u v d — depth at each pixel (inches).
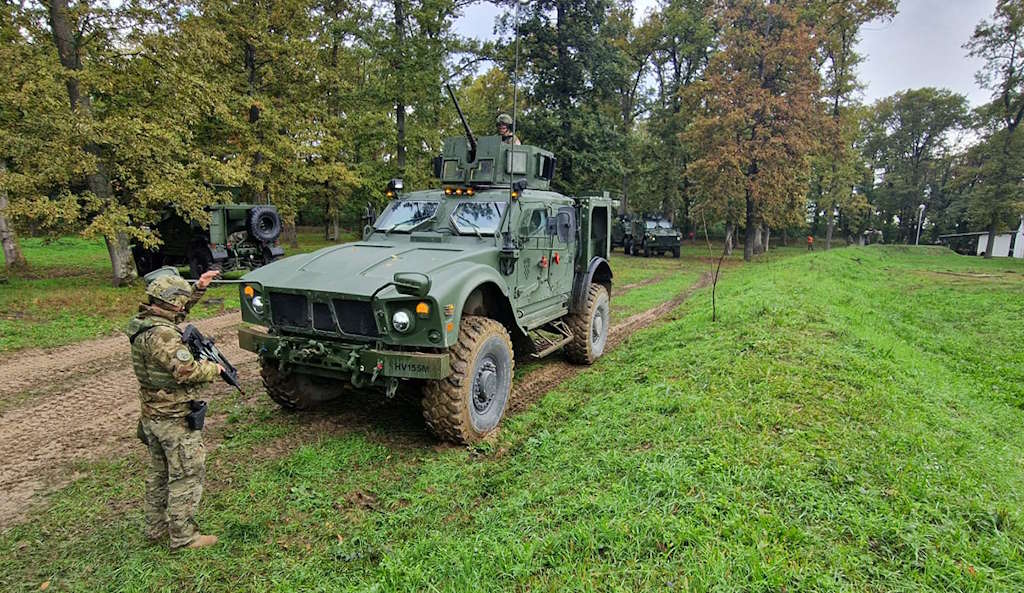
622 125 1328.7
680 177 1347.2
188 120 518.3
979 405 223.9
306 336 184.2
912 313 453.7
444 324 166.7
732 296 435.8
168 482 129.5
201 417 131.3
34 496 156.9
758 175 1005.8
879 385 197.5
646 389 206.7
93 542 135.0
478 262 201.6
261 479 163.0
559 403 225.8
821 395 181.8
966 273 816.9
